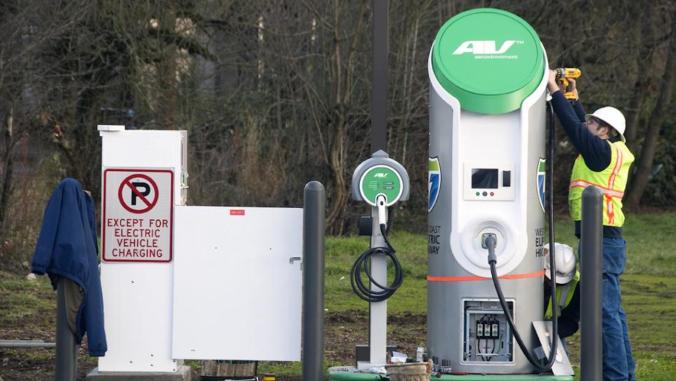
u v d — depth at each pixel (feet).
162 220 81.97
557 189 291.38
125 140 81.61
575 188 85.15
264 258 82.17
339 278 155.22
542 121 80.59
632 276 169.89
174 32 230.89
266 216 82.02
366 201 79.51
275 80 237.66
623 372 82.33
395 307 133.69
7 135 184.34
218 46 239.71
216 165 226.99
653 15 284.82
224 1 236.84
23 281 148.87
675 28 283.59
